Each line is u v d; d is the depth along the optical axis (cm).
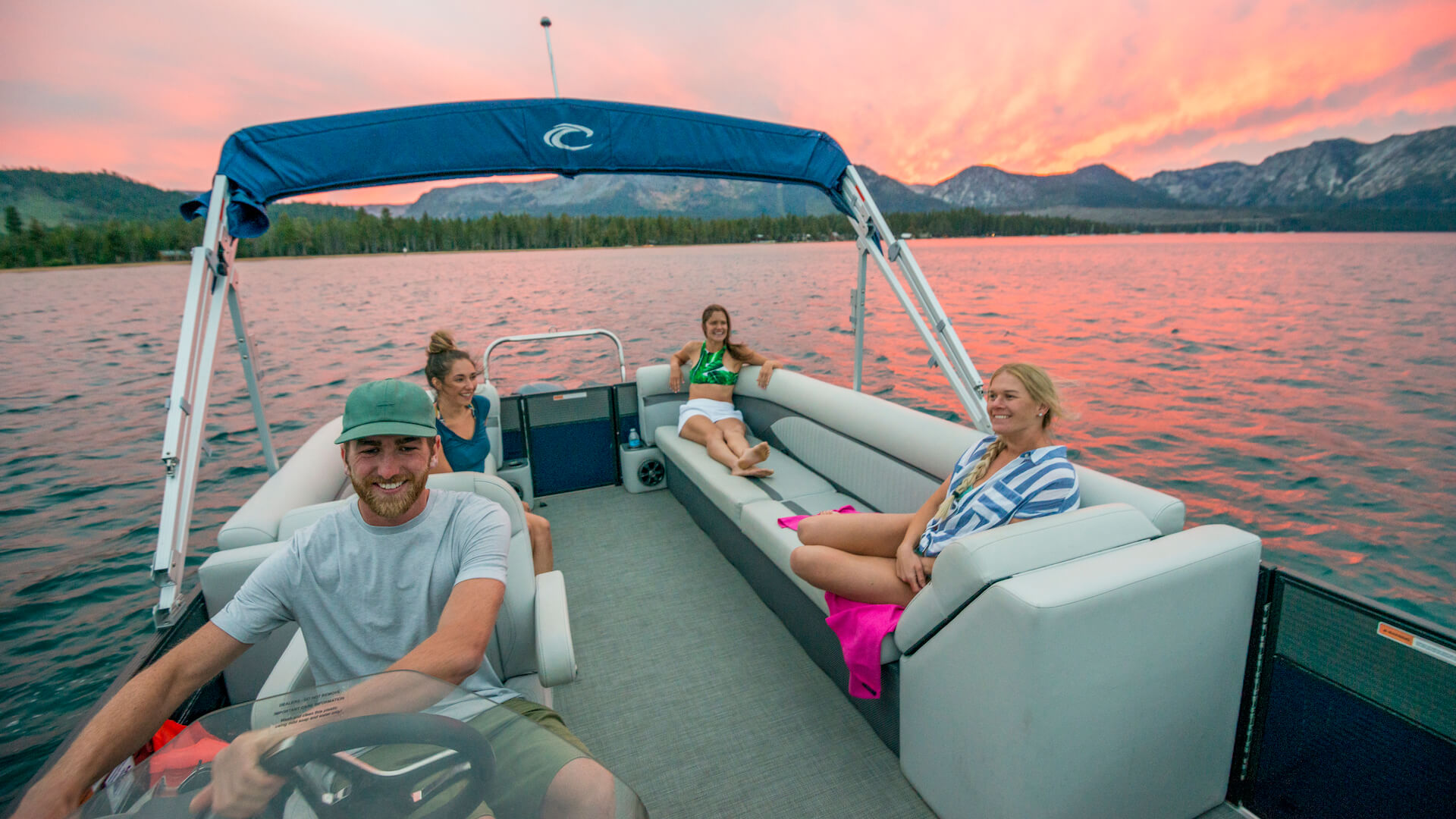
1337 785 143
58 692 486
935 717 167
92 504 891
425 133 312
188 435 227
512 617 166
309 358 2147
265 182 285
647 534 370
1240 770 169
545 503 423
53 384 1778
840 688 228
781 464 356
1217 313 3400
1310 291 4516
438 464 273
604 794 89
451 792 78
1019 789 141
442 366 287
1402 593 780
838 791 184
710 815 178
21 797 85
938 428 259
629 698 230
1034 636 131
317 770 78
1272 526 944
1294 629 150
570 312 3475
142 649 142
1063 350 2333
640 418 440
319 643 126
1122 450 1245
